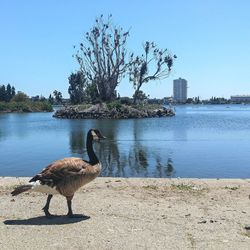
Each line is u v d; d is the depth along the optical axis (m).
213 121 77.75
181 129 55.44
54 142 38.16
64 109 99.44
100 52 102.50
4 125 68.19
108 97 103.12
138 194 10.82
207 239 7.36
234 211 9.17
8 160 25.67
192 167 22.48
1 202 10.02
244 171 21.05
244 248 6.96
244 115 112.06
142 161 25.12
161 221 8.39
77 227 8.00
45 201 10.09
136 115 93.62
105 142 37.34
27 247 6.95
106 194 10.80
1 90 179.38
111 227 7.98
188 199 10.31
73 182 8.42
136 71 103.25
